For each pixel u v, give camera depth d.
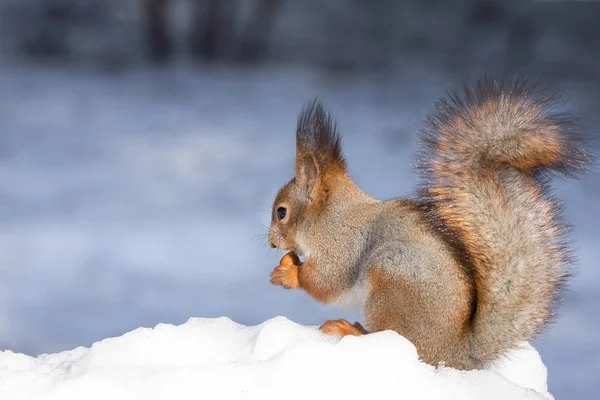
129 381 4.66
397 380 4.75
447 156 5.78
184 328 5.38
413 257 5.61
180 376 4.66
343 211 6.20
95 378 4.67
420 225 5.77
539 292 5.44
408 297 5.55
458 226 5.63
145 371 4.75
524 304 5.43
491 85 5.93
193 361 5.11
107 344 5.21
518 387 4.85
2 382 4.93
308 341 5.00
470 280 5.51
